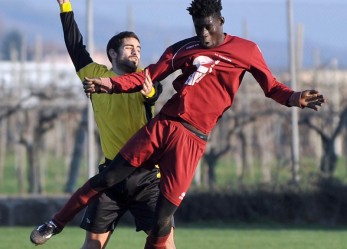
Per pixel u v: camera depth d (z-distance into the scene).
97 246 25.20
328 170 53.12
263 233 42.84
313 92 22.06
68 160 64.25
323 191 48.25
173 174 22.22
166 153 22.36
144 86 22.42
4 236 41.25
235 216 48.91
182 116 22.31
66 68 68.62
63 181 65.12
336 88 56.28
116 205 25.00
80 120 59.25
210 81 22.33
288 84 54.97
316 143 56.31
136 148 22.38
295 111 50.16
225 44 22.42
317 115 55.28
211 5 22.14
